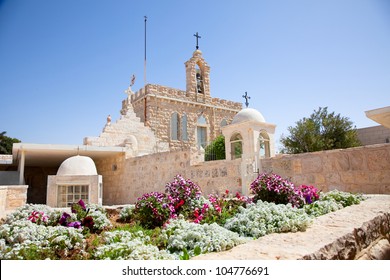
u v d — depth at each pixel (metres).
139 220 6.38
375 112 9.66
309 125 29.86
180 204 6.70
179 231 4.27
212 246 3.54
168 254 3.48
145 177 16.30
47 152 17.75
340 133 29.69
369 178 8.02
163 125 31.19
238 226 4.66
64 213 5.83
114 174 19.59
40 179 24.72
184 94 33.78
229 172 11.34
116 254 3.47
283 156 10.04
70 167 14.50
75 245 4.34
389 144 7.72
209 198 7.85
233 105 38.41
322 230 3.82
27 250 3.86
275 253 2.78
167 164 14.61
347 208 5.51
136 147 22.06
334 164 8.77
